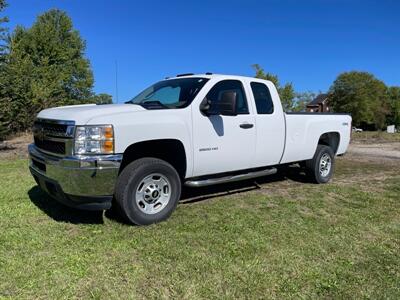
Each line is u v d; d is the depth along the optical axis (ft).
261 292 10.28
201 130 16.87
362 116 237.25
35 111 46.06
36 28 121.29
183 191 21.20
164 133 15.47
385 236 14.65
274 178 25.58
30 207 17.15
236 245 13.26
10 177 23.94
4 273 10.84
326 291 10.46
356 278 11.20
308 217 16.66
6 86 41.86
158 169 15.43
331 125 24.48
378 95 239.09
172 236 13.97
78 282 10.48
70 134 13.82
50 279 10.57
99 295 9.87
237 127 18.31
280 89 94.73
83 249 12.61
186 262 11.82
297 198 19.95
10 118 43.88
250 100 19.22
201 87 17.39
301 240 13.94
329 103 252.21
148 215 15.25
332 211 17.70
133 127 14.55
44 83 54.85
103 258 11.98
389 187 23.15
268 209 17.75
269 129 19.94
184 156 16.49
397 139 71.77
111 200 14.43
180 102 17.19
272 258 12.33
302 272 11.46
